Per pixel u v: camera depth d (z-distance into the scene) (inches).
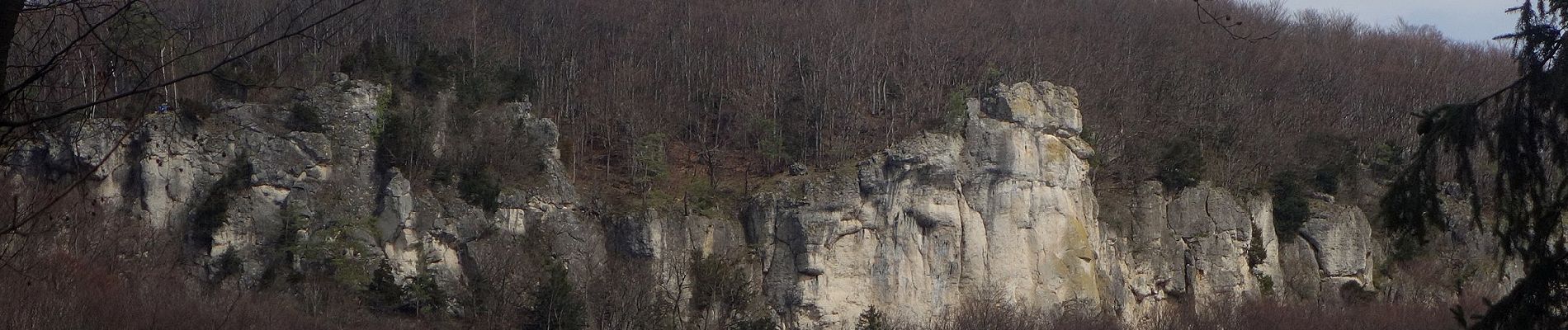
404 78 3063.5
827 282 2950.3
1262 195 3440.0
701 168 3275.1
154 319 1855.3
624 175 3203.7
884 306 2952.8
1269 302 3161.9
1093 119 3472.0
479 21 3366.1
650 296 2856.8
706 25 3843.5
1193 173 3356.3
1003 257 2994.6
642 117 3376.0
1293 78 3966.5
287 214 2780.5
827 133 3294.8
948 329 2815.0
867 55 3587.6
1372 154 3690.9
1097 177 3398.1
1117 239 3253.0
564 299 2674.7
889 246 2979.8
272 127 2878.9
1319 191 3555.6
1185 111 3681.1
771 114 3425.2
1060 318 2871.6
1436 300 3024.1
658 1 3922.2
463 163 3006.9
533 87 3336.6
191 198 2773.1
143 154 2728.8
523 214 2977.4
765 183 3112.7
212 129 2834.6
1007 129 3051.2
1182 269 3270.2
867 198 3004.4
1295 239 3452.3
